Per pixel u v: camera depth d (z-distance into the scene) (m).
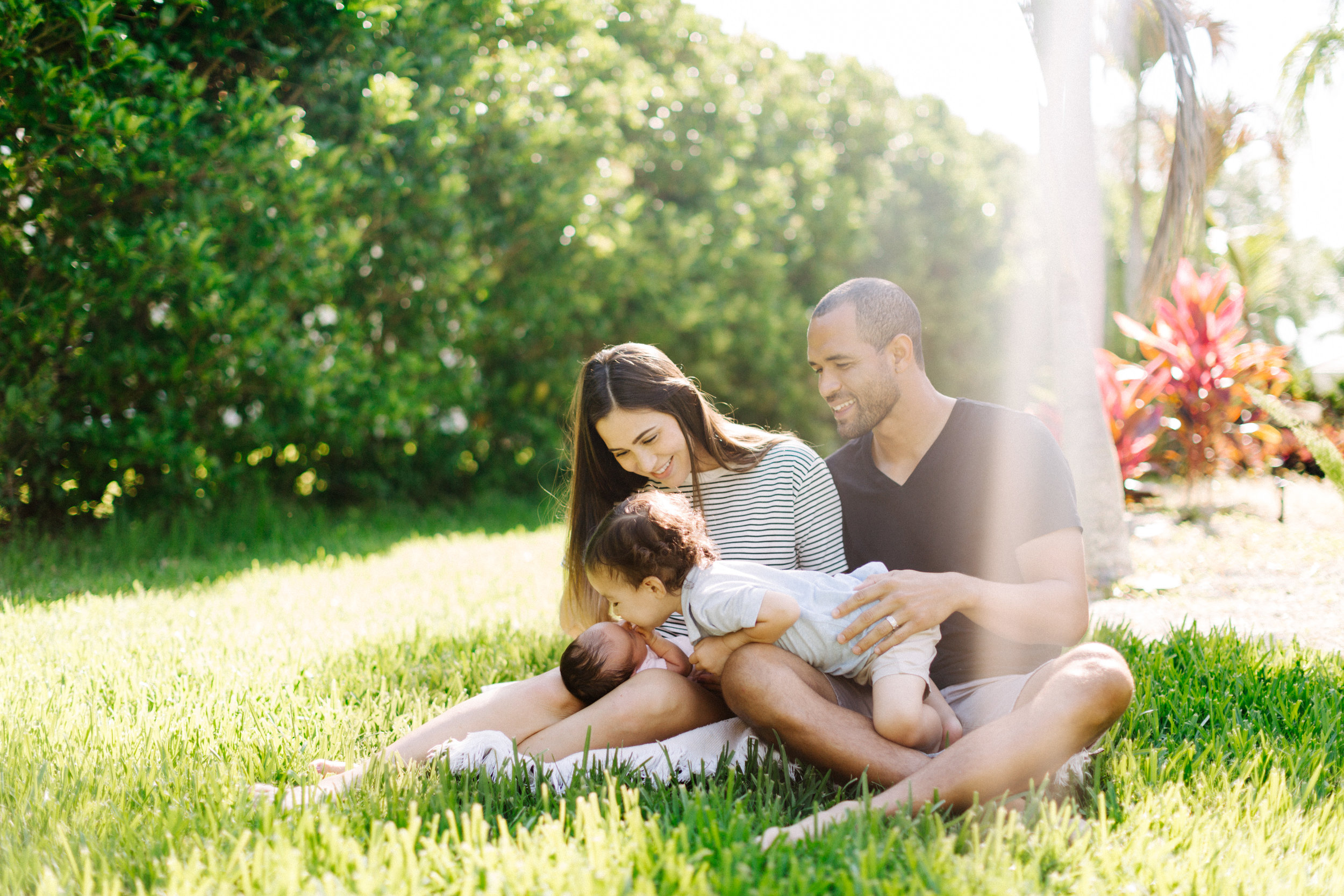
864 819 1.84
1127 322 7.08
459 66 7.94
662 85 11.53
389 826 1.77
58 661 3.38
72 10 4.95
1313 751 2.41
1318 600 4.55
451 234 8.16
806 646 2.24
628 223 10.19
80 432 6.03
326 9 6.35
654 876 1.65
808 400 12.55
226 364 6.47
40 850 1.85
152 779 2.22
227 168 6.14
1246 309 11.86
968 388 14.88
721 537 2.69
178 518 6.68
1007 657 2.49
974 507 2.51
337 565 6.05
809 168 13.00
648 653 2.55
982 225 15.10
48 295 5.54
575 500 2.92
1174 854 1.86
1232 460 7.35
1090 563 5.21
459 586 5.15
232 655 3.50
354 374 7.35
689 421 2.68
